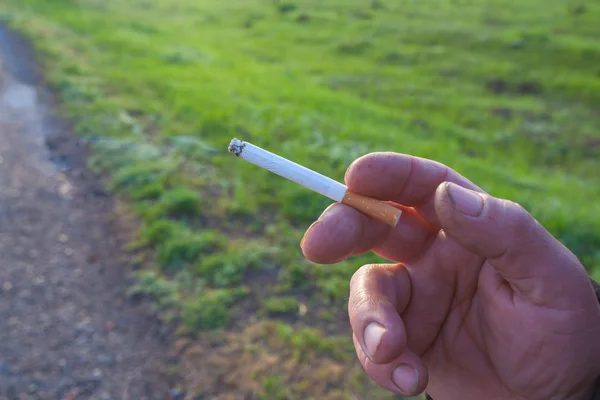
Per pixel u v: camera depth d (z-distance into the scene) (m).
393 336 0.17
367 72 2.18
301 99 1.54
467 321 0.21
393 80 2.10
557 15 2.89
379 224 0.21
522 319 0.18
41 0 2.60
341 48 2.46
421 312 0.22
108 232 0.78
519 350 0.19
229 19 2.95
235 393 0.53
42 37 1.82
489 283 0.19
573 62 2.27
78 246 0.75
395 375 0.18
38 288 0.67
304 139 1.11
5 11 2.20
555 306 0.17
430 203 0.21
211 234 0.75
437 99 1.94
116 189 0.89
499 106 1.94
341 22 2.83
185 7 3.16
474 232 0.17
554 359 0.18
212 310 0.62
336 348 0.58
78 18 2.27
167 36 2.25
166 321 0.62
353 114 1.54
